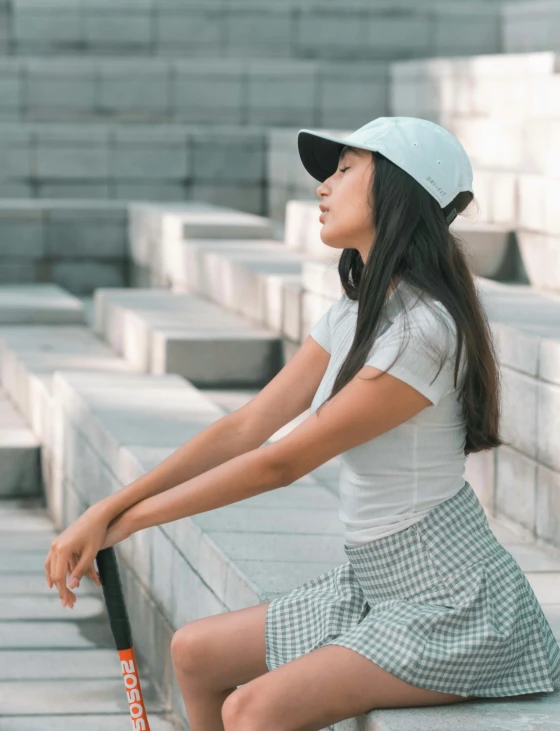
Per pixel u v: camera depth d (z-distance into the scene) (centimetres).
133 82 1378
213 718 287
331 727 283
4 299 941
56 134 1289
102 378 640
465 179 255
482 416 255
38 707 421
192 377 707
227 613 283
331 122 1380
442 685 246
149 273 1093
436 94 1155
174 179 1309
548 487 429
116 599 275
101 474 532
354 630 250
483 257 705
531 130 859
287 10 1468
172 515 263
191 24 1468
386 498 254
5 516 651
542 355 431
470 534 254
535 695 260
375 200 252
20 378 751
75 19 1458
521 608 256
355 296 274
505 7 1441
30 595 530
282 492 455
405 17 1463
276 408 283
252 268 775
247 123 1385
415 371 243
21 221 1170
